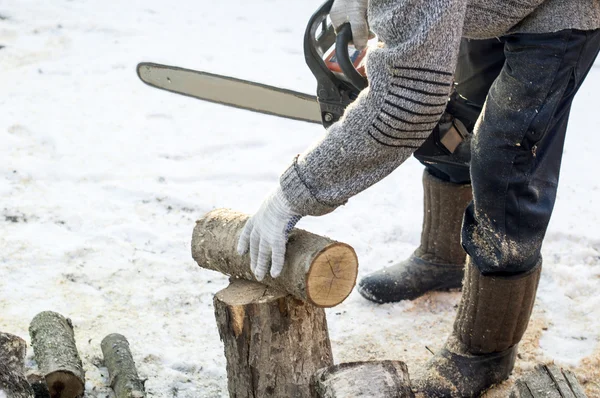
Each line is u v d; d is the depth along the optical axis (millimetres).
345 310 4316
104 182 5598
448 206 4148
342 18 3203
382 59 2434
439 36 2365
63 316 3746
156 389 3648
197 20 8992
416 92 2410
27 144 6094
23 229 4957
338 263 2811
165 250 4828
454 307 4324
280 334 2957
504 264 3123
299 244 2836
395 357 3934
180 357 3873
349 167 2572
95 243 4836
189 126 6578
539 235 3119
